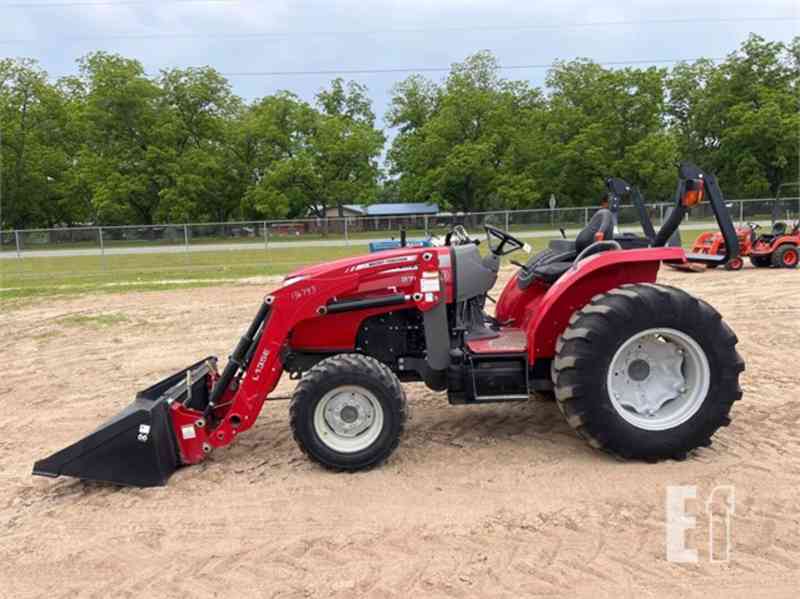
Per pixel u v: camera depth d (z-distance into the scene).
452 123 46.69
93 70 48.72
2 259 22.27
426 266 4.33
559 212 24.23
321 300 4.30
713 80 51.22
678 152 47.00
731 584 2.95
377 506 3.77
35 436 5.29
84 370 7.46
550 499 3.77
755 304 9.99
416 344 4.63
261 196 44.41
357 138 47.31
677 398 4.30
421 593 2.94
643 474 4.05
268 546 3.39
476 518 3.59
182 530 3.59
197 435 4.33
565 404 4.15
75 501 4.02
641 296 4.09
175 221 43.59
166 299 13.17
